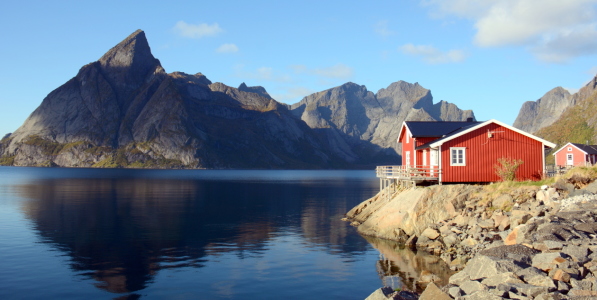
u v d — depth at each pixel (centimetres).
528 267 1566
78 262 2664
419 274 2377
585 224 2119
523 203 3023
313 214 5278
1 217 4634
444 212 3275
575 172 3150
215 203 6644
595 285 1373
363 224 4028
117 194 8119
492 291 1377
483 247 2522
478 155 3981
